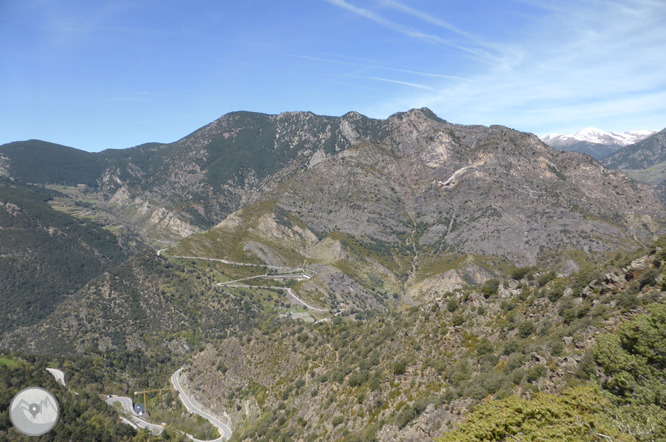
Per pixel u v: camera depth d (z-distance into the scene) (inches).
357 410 2942.9
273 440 3454.7
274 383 4517.7
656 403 1499.8
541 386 1963.6
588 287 2423.7
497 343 2642.7
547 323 2464.3
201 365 6013.8
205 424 4658.0
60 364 5836.6
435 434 2096.5
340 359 4001.0
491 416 1657.2
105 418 4244.6
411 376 2851.9
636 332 1726.1
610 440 1379.2
